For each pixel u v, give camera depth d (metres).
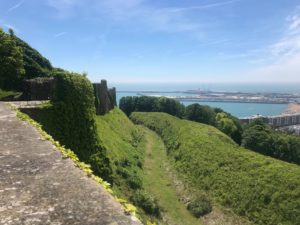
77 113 29.67
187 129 70.25
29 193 6.59
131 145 54.50
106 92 58.44
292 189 38.12
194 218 37.78
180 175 51.38
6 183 7.14
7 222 5.48
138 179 38.75
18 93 36.00
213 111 109.25
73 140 28.77
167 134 78.19
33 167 8.25
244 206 39.56
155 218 33.47
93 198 6.33
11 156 9.32
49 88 35.59
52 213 5.75
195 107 104.56
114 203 6.13
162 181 46.62
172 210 37.88
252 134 80.12
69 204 6.08
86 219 5.52
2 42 38.69
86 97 31.22
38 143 11.05
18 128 13.90
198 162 52.56
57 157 9.22
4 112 19.36
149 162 54.56
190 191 44.75
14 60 38.59
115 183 33.28
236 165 47.66
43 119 26.31
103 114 56.06
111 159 36.69
